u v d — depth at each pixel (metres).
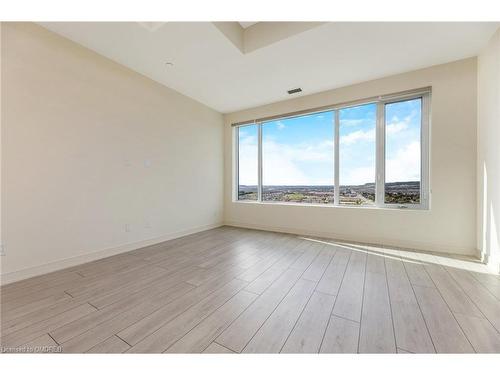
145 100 3.04
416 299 1.62
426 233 2.78
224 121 4.62
